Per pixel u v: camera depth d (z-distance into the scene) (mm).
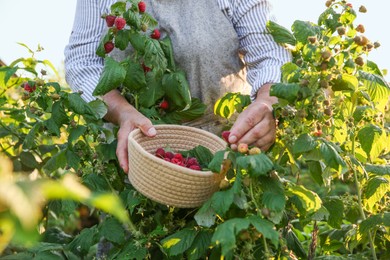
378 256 2514
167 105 2098
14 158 2553
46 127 2133
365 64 2006
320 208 1856
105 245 2350
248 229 1624
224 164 1692
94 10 2217
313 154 1748
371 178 1970
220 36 2107
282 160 2047
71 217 3076
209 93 2143
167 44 2059
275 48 2121
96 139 2047
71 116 2031
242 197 1625
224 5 2125
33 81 2021
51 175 2531
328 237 2217
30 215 648
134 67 1991
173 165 1662
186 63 2100
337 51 1824
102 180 1987
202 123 2197
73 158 2031
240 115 1836
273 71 2051
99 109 1994
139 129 1914
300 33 1926
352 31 1927
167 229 1896
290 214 1997
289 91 1693
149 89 2035
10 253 2111
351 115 1965
